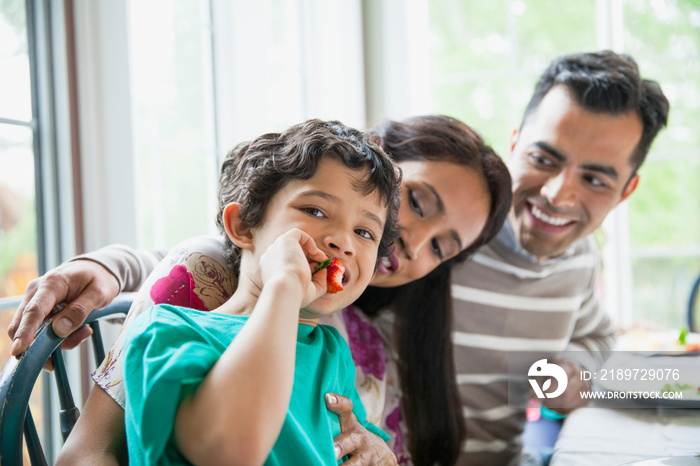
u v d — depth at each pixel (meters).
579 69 1.50
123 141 1.36
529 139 1.55
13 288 1.26
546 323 1.63
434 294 1.25
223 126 1.98
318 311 0.78
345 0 2.60
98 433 0.72
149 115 1.59
